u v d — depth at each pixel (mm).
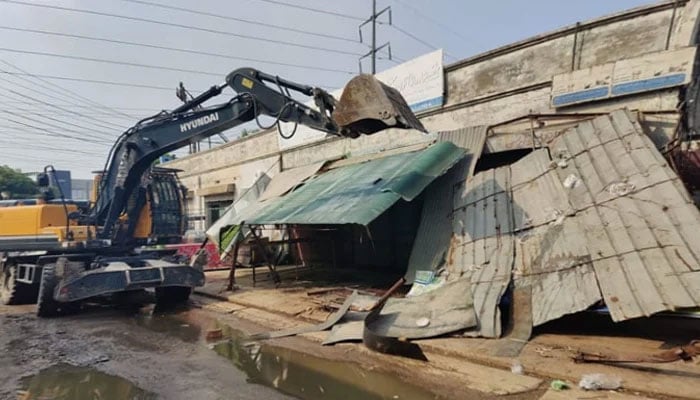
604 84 7566
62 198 10562
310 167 13047
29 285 10547
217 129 9039
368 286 9570
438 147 8672
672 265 4824
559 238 6059
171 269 9289
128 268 8961
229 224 10789
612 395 3959
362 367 5184
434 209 8383
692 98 7074
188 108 9547
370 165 10242
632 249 5238
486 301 5945
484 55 9414
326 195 9250
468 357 5078
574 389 4129
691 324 5633
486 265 6559
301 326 7023
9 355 6148
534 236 6383
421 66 10703
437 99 10336
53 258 9695
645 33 7281
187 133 9359
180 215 11625
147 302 10180
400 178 7797
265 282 11305
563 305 5332
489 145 8547
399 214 11164
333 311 7598
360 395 4434
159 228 10992
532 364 4672
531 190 7051
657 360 4445
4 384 5043
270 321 7645
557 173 6926
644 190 5730
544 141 7859
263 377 5055
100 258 10102
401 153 10250
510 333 5496
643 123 7004
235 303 9320
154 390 4762
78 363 5742
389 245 11484
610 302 4910
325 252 13523
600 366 4508
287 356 5734
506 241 6656
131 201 10406
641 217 5484
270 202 11461
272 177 15648
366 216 6820
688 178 6613
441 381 4602
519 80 8922
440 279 7047
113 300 10570
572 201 6348
